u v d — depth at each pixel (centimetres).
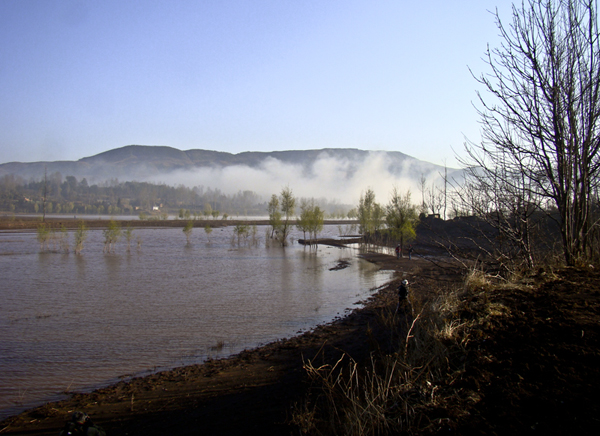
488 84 832
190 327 1692
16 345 1452
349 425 566
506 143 819
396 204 4759
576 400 412
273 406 821
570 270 852
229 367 1173
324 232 10825
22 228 9312
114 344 1461
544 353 518
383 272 3481
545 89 782
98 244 6244
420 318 873
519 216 852
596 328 546
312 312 1962
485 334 619
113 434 789
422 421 471
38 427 850
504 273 895
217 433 733
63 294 2456
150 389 1029
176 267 3791
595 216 953
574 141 788
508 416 421
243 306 2114
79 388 1074
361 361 998
